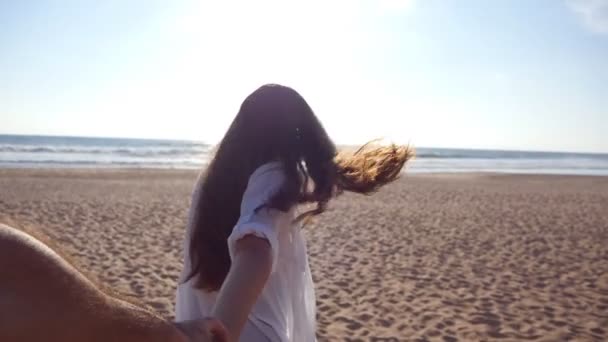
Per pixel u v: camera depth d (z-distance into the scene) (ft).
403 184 83.61
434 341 16.66
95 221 38.32
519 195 69.56
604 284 23.62
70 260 2.73
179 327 3.00
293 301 4.90
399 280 23.91
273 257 4.07
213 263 4.87
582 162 249.55
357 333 17.29
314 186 4.63
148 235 33.55
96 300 2.32
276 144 4.75
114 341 2.32
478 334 17.29
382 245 31.91
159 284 22.45
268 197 4.39
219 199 4.85
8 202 47.55
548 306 20.33
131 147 209.15
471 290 22.47
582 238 35.55
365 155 4.73
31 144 208.85
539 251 30.99
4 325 2.02
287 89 4.96
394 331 17.49
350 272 25.20
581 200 64.08
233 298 3.77
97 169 101.91
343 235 34.96
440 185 84.64
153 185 70.90
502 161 221.25
